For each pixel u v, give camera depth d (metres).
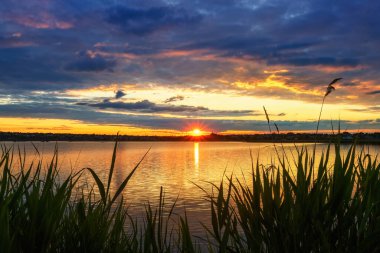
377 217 2.76
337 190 2.71
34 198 2.40
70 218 2.75
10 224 2.34
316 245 2.61
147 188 48.31
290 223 2.68
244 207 2.88
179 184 52.75
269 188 2.86
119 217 2.75
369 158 2.97
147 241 2.72
